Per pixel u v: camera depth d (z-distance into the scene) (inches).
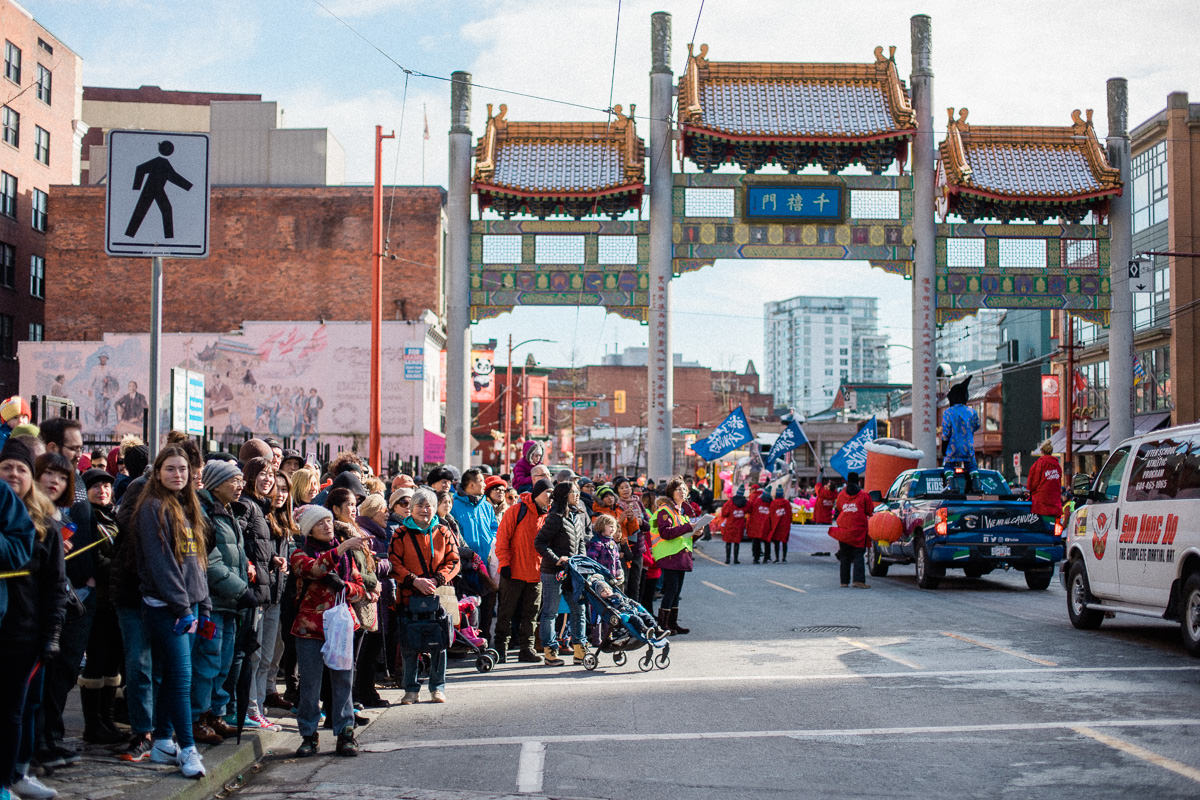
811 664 480.7
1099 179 1163.3
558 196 1143.0
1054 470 799.7
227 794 290.8
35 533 247.1
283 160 2122.3
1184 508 486.0
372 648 405.7
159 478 290.2
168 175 338.6
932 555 804.0
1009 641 540.4
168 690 287.1
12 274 2098.9
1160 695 394.6
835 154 1178.6
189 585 289.7
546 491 514.9
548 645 512.7
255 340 1909.4
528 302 1148.5
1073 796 269.0
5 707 245.4
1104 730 338.6
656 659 496.4
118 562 299.7
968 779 286.8
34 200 2182.6
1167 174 1828.2
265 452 352.2
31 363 1909.4
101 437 1895.9
